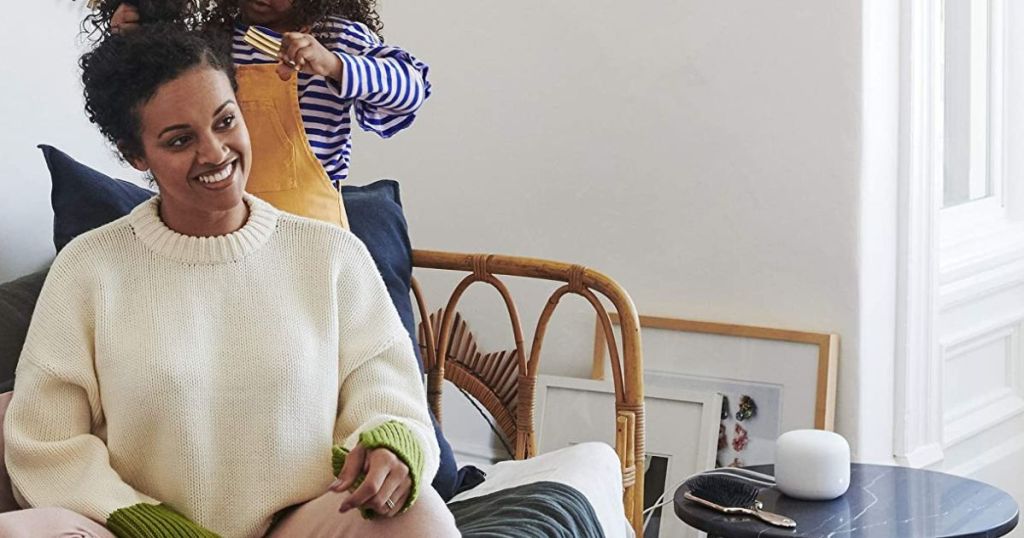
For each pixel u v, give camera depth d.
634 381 2.41
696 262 2.99
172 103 1.58
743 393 2.92
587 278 2.47
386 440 1.53
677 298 3.02
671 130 2.99
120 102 1.60
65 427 1.61
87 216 2.06
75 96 2.43
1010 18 3.55
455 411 3.12
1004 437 3.51
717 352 2.95
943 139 3.38
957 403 3.33
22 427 1.60
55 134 2.39
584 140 3.07
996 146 3.57
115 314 1.64
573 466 2.17
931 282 3.02
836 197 2.85
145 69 1.58
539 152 3.12
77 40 2.43
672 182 3.00
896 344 2.99
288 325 1.68
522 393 2.61
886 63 2.88
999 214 3.57
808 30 2.84
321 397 1.68
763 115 2.90
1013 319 3.50
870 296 2.88
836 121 2.83
